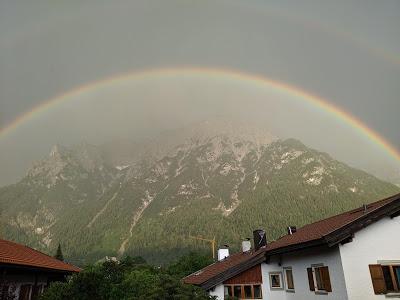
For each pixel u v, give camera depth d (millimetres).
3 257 17141
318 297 17297
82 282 16500
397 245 16125
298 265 19562
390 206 16312
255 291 22375
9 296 16719
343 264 15406
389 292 15234
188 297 12617
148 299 12727
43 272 22078
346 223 15867
